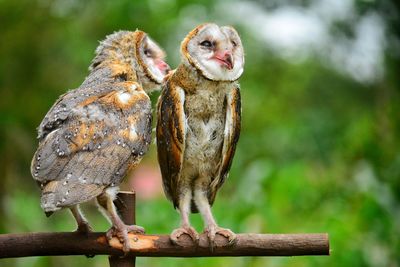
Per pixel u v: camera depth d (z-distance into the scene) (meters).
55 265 11.73
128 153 5.90
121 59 6.60
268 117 16.30
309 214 10.88
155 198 11.61
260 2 16.56
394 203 10.91
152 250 5.96
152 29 13.20
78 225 5.87
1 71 12.56
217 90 6.58
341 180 11.80
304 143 15.68
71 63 12.94
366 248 10.07
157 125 6.62
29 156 12.76
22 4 12.71
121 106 6.03
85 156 5.75
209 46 6.55
